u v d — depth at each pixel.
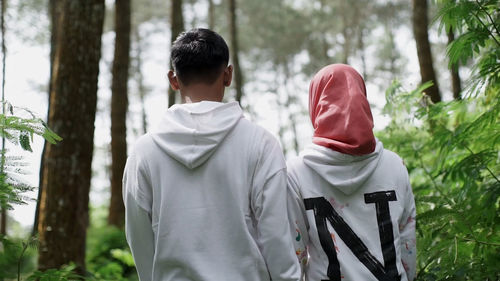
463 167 2.89
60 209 4.96
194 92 1.96
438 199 3.05
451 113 3.39
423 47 6.37
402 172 2.15
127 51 10.66
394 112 3.64
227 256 1.84
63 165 4.98
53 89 5.11
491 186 2.70
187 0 25.62
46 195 5.00
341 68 2.14
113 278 6.79
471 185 2.78
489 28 2.81
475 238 2.65
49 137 2.28
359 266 2.01
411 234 2.16
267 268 1.88
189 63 1.95
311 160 2.07
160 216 1.88
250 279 1.84
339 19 28.92
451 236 2.74
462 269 2.54
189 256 1.84
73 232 4.98
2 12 12.02
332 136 2.06
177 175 1.89
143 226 1.94
